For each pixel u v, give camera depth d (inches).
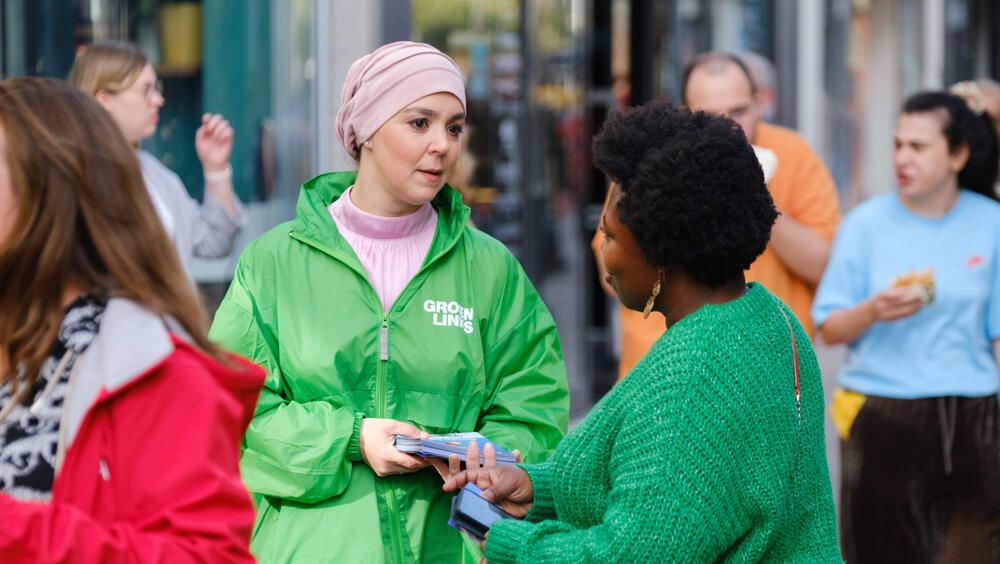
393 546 142.0
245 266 150.7
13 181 93.5
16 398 93.0
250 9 275.3
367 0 289.4
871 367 212.7
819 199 217.0
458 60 332.8
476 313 151.3
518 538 116.8
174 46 264.2
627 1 470.3
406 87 146.3
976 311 209.9
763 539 109.5
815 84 469.1
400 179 147.9
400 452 140.0
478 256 153.8
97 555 88.8
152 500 92.0
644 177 111.5
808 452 114.7
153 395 93.0
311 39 285.7
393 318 147.0
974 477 208.5
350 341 145.3
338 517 141.6
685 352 110.0
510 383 152.9
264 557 142.0
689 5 464.8
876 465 211.9
